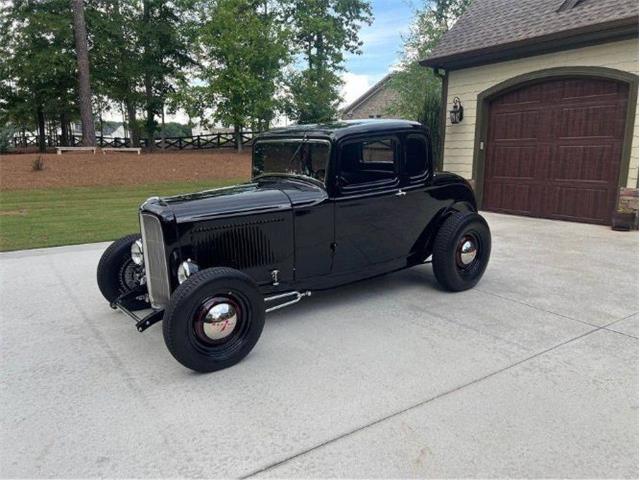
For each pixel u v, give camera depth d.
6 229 7.78
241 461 2.19
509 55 8.54
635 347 3.32
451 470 2.10
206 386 2.88
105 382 2.94
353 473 2.09
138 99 26.33
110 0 23.78
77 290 4.77
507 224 8.09
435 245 4.43
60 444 2.32
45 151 24.52
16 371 3.09
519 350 3.29
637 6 6.84
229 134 26.88
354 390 2.79
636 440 2.29
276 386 2.86
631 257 5.78
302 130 4.05
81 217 8.95
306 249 3.82
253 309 3.17
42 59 22.39
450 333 3.61
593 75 7.50
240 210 3.47
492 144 9.36
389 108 22.81
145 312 4.05
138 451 2.26
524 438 2.31
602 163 7.69
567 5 8.24
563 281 4.87
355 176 3.95
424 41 19.95
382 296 4.52
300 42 25.66
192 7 22.56
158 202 3.42
